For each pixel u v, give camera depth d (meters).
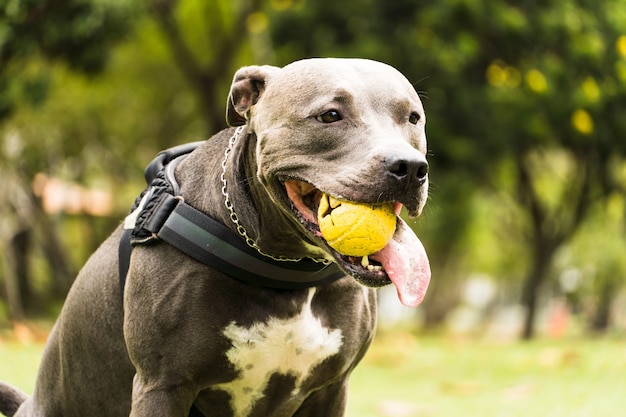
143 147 21.08
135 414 3.78
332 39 13.73
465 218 22.77
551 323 24.22
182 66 17.16
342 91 3.60
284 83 3.70
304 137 3.60
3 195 15.12
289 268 3.76
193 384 3.80
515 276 34.03
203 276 3.74
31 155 16.69
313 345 3.86
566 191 18.70
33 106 13.02
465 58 13.19
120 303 4.09
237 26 16.61
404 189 3.43
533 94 13.73
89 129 18.89
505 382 9.35
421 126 3.82
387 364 11.59
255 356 3.80
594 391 7.90
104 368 4.21
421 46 13.28
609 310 24.45
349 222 3.43
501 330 26.55
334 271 3.87
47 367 4.58
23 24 12.15
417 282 3.44
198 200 3.90
